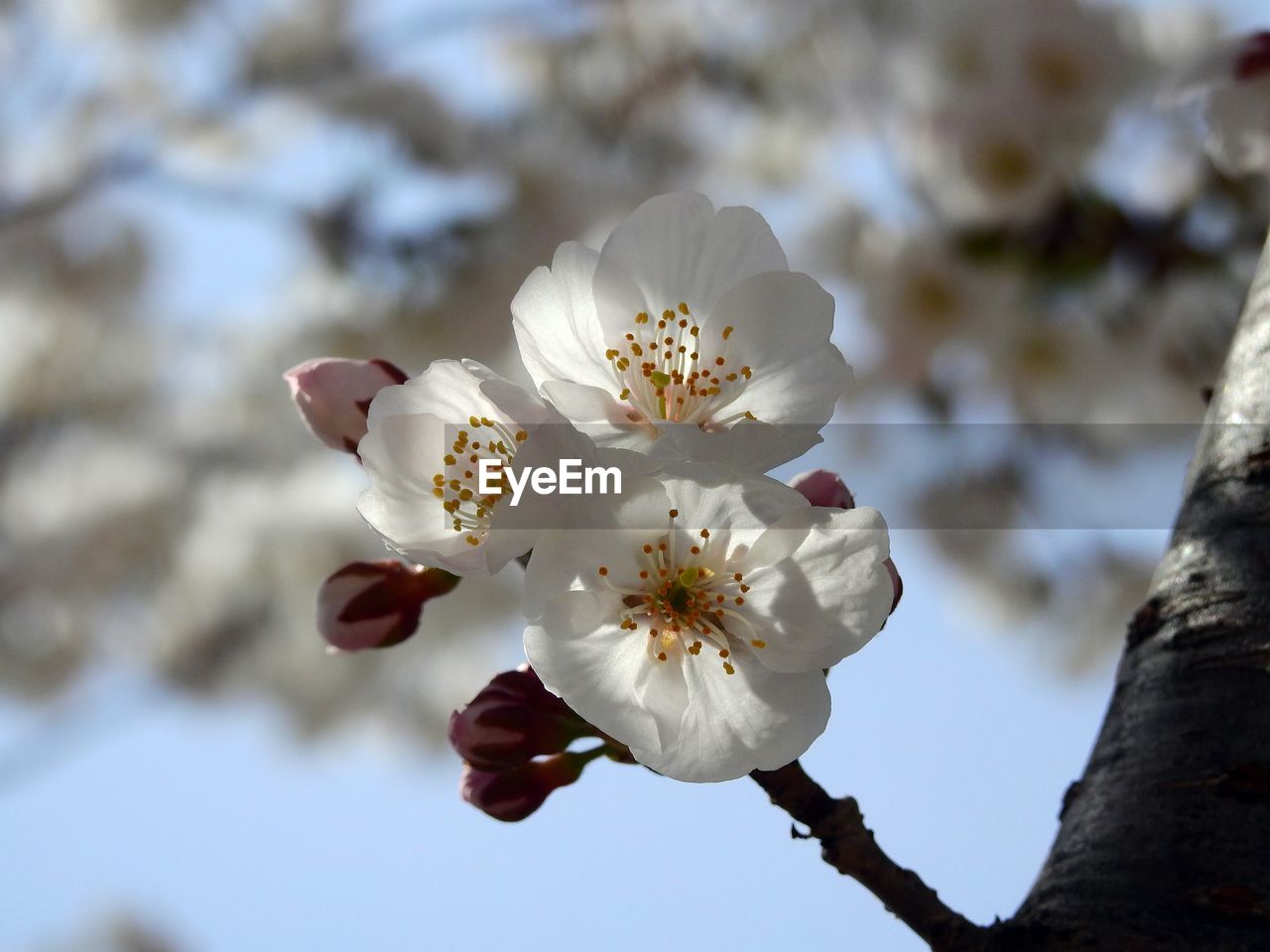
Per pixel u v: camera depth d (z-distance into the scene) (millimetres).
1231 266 491
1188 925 213
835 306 220
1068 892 219
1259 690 224
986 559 687
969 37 502
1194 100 336
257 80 849
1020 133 488
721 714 213
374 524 219
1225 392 246
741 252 224
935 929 216
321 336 733
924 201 546
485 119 837
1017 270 514
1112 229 495
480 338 720
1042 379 538
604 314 223
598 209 760
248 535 866
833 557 214
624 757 236
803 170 830
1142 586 673
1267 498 234
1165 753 225
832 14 680
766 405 219
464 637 863
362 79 797
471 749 234
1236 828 218
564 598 213
